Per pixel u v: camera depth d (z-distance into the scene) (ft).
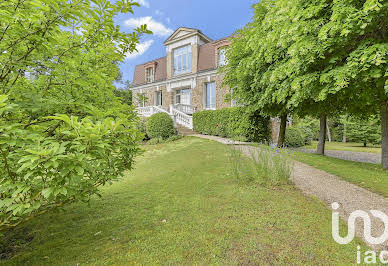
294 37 15.78
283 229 8.55
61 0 6.10
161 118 44.37
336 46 15.48
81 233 8.94
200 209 10.75
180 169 20.11
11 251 7.92
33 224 9.95
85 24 7.87
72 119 5.14
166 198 12.62
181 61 62.34
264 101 27.32
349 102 24.29
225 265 6.45
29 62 6.76
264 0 25.11
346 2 13.03
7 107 4.75
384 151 20.84
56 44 7.39
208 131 46.50
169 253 7.16
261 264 6.48
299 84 16.93
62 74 7.40
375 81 15.97
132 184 16.14
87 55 8.55
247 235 8.15
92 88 8.50
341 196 12.45
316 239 7.82
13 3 5.73
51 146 5.20
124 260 6.88
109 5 7.16
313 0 15.64
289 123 64.59
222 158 23.48
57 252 7.55
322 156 28.35
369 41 14.03
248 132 38.99
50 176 5.37
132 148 8.35
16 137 4.94
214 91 55.93
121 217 10.32
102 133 5.77
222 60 53.06
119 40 9.09
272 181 14.38
